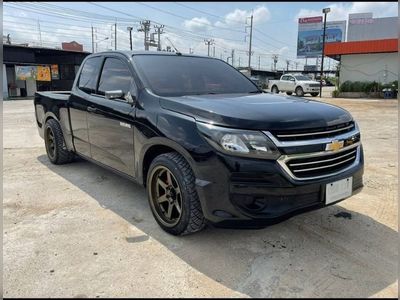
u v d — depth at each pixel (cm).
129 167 389
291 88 2600
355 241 324
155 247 315
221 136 284
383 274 274
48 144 595
